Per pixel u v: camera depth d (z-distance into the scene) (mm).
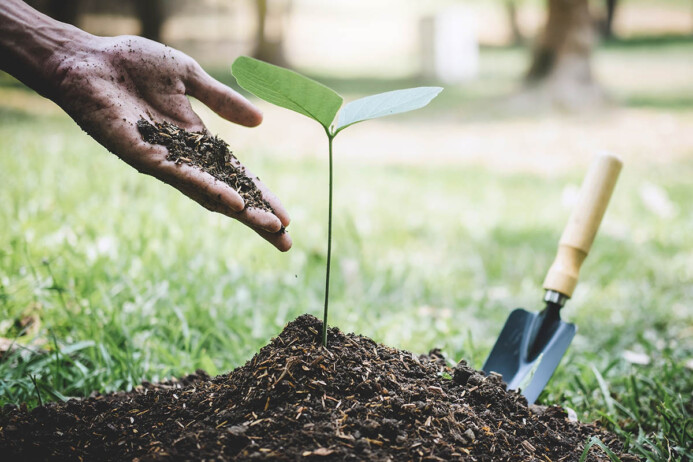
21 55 693
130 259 1091
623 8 8422
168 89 743
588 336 1102
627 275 1365
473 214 1798
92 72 697
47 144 2086
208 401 654
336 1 8977
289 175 2029
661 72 5383
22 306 938
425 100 645
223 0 7742
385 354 695
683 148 2982
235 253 1251
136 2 5805
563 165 2684
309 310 1060
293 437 600
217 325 968
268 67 609
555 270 845
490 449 629
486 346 996
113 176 1663
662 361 969
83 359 870
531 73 4062
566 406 812
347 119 646
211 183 676
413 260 1396
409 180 2215
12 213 1267
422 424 625
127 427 647
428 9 8531
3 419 671
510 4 7566
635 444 705
